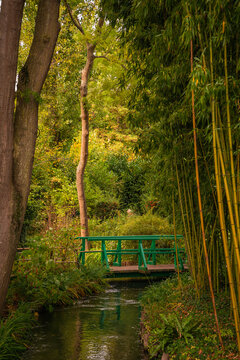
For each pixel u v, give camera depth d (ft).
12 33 15.16
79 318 20.88
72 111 50.98
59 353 15.51
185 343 13.91
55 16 16.67
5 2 15.15
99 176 53.11
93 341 17.02
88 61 36.42
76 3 30.07
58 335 17.83
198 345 13.48
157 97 17.44
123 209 51.03
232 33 12.05
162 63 16.03
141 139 19.15
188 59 14.11
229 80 12.00
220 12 11.30
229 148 11.74
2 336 15.10
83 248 31.78
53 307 23.18
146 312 19.58
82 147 37.58
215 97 11.39
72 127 61.26
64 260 28.86
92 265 30.81
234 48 12.65
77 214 49.47
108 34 32.17
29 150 16.11
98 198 49.44
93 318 20.88
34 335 17.80
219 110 12.45
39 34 16.48
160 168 20.89
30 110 16.20
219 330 13.06
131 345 16.48
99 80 37.47
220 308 17.07
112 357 15.08
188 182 18.89
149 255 36.63
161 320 17.15
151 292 22.80
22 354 15.40
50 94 46.78
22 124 16.07
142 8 14.19
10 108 15.31
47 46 16.47
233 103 12.48
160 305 19.52
